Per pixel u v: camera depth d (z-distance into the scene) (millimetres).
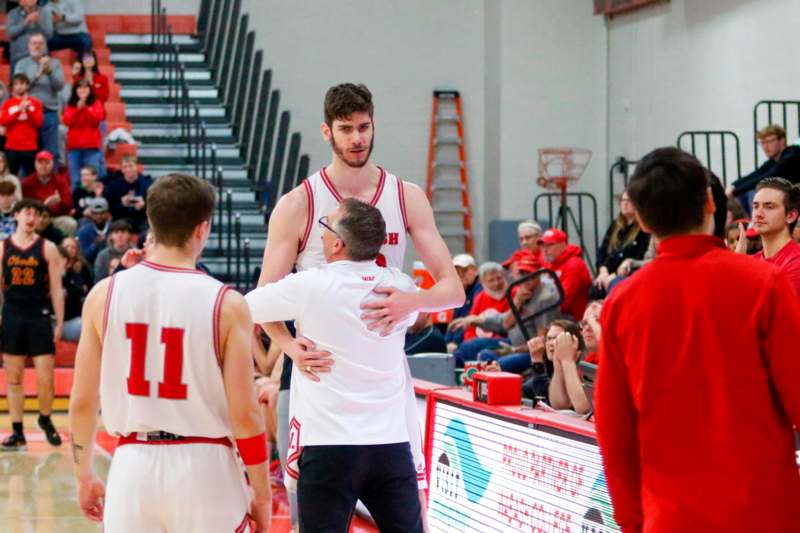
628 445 4250
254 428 4898
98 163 19828
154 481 4777
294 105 23141
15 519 10180
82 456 5078
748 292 3930
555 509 6961
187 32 24828
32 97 19688
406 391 5992
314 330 5617
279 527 9805
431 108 23156
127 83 22953
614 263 14391
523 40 22031
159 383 4836
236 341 4875
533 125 22078
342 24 23141
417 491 5750
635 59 20656
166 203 4934
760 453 3889
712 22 18047
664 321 4051
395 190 6211
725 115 17812
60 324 14312
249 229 19922
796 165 13180
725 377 3928
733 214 10734
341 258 5727
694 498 3959
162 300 4871
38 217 14133
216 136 21859
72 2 22688
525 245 14969
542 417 7180
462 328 14391
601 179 22031
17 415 14109
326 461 5543
